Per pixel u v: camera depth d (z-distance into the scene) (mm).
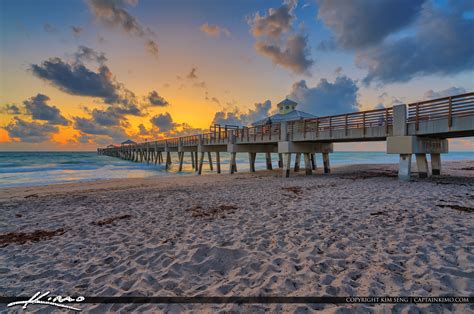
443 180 10992
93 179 19562
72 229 5348
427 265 3131
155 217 6105
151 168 35156
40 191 11727
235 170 23312
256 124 24203
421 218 5078
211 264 3479
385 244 3893
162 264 3543
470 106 8531
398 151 10664
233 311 2379
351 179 12805
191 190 10367
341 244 3971
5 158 52938
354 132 12500
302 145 16500
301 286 2783
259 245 4059
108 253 4008
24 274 3361
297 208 6461
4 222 6012
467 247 3590
